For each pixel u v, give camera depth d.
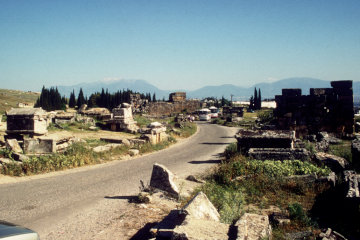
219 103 117.94
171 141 28.62
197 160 19.03
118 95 86.75
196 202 7.07
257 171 12.68
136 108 69.94
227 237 5.15
